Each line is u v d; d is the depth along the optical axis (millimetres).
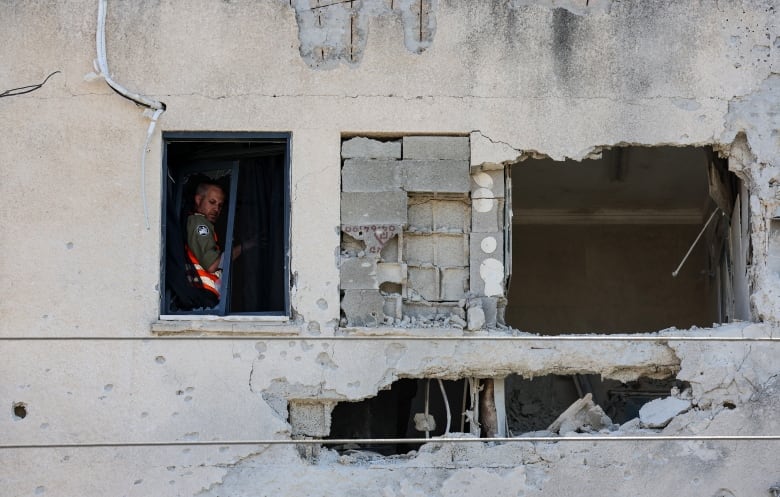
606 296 35531
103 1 23781
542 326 35406
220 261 24016
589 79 23859
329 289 23203
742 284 25000
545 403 31391
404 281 23500
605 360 23203
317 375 22922
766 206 23719
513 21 24016
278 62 23781
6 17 23766
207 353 22953
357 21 23984
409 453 23578
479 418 23625
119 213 23281
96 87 23641
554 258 35781
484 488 22828
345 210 23516
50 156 23422
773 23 24125
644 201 34906
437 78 23812
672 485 22859
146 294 23078
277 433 22766
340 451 24000
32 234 23203
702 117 23812
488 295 23688
